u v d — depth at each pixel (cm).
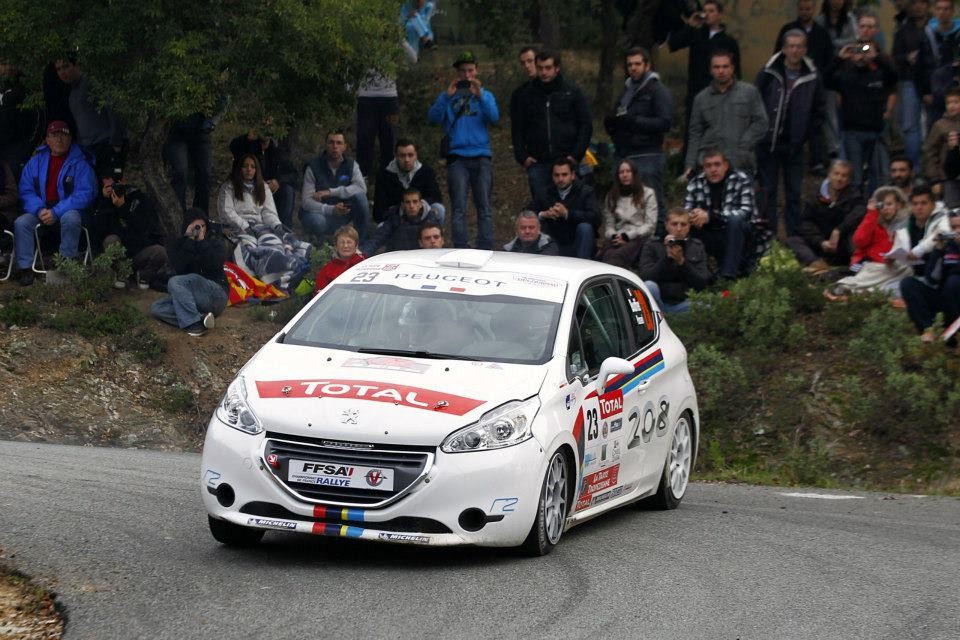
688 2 7075
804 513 3159
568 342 2556
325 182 6128
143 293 5425
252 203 5762
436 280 2723
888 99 5819
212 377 4981
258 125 5609
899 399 4300
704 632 1883
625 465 2778
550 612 1962
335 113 5978
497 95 8056
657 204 5522
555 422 2367
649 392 2920
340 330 2594
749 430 4481
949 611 2075
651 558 2412
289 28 5403
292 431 2220
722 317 4953
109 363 4894
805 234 5434
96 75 5378
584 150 5647
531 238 5184
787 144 5631
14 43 5444
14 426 4450
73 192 5372
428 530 2197
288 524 2206
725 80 5397
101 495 2856
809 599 2119
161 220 5862
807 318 5044
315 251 5516
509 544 2266
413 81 7962
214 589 2036
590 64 8531
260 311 5356
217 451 2266
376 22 5647
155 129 5756
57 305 5156
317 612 1914
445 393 2298
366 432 2197
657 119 5578
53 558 2195
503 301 2644
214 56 5331
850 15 6038
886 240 5072
